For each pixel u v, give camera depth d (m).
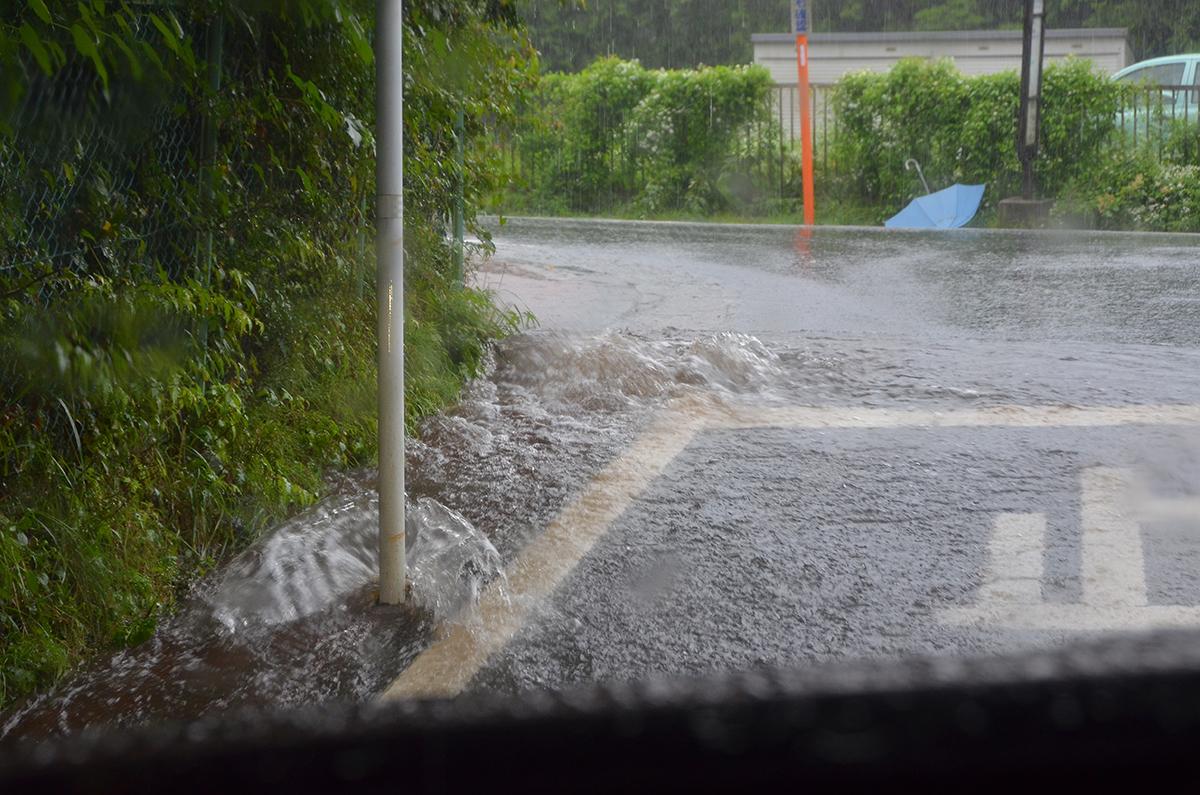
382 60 4.13
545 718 1.67
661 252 14.34
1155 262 12.76
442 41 6.25
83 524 4.19
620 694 1.66
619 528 5.02
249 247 5.66
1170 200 17.25
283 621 4.18
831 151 19.92
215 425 5.02
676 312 10.19
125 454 4.54
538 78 8.36
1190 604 4.16
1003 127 18.47
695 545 4.81
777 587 4.39
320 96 5.26
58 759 1.72
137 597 4.21
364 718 1.71
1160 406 6.82
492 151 8.41
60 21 4.22
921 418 6.70
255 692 3.73
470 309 7.98
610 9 32.16
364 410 6.14
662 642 3.97
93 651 4.00
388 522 4.25
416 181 7.13
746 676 1.74
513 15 7.39
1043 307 10.21
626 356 7.61
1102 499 5.26
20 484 4.17
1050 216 17.78
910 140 19.20
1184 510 5.10
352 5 5.36
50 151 4.59
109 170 4.92
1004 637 3.93
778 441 6.29
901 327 9.45
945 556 4.65
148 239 5.13
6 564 3.79
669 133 20.25
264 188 5.74
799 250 14.48
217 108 5.25
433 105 6.78
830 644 3.92
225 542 4.77
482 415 6.79
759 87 20.05
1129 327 9.24
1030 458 5.88
